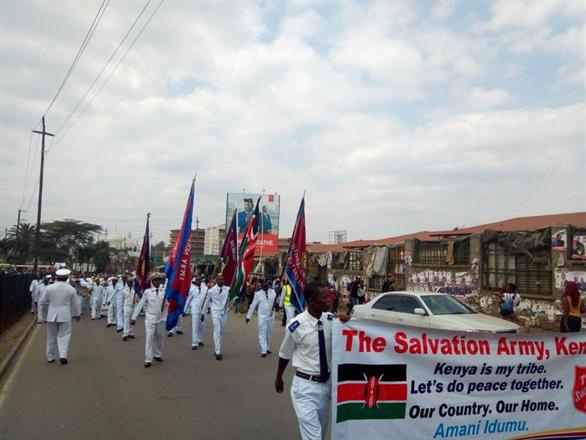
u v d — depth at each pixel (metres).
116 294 18.02
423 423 4.47
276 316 23.52
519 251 16.33
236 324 20.08
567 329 9.61
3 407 7.17
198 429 6.16
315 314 4.43
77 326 18.59
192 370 9.95
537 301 15.51
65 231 85.38
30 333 17.00
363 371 4.34
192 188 11.36
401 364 4.45
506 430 4.75
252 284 26.14
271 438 5.85
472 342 4.68
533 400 4.86
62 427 6.24
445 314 11.09
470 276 18.14
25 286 26.22
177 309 10.78
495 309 16.92
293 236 10.62
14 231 81.00
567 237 14.84
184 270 10.92
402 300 12.07
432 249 20.33
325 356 4.34
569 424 4.96
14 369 10.03
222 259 12.53
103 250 91.75
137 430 6.12
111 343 13.94
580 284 14.33
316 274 30.86
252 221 13.12
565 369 4.99
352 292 20.30
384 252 23.52
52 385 8.56
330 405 4.70
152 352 10.65
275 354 12.16
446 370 4.58
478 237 17.84
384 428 4.36
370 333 4.39
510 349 4.82
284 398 7.68
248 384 8.66
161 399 7.61
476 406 4.65
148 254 15.22
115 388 8.33
